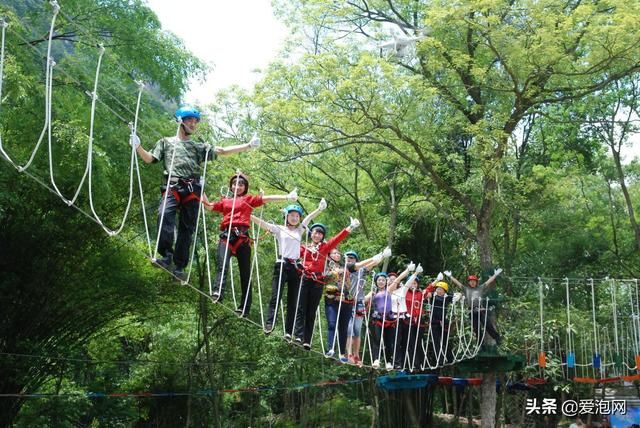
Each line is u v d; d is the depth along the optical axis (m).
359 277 10.70
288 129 17.09
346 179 23.75
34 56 12.77
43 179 12.82
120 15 14.38
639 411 20.70
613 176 25.92
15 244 14.76
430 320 13.63
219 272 7.38
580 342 21.42
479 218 19.77
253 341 21.58
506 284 22.84
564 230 25.02
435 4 16.72
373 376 20.47
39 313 15.68
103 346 20.81
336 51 17.17
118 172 13.60
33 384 16.30
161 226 6.40
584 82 18.72
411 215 23.45
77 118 12.42
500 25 16.73
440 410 29.34
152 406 21.34
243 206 7.68
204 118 18.98
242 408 24.97
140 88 6.09
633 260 25.83
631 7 15.57
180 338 21.97
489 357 17.19
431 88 16.92
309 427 21.78
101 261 16.14
